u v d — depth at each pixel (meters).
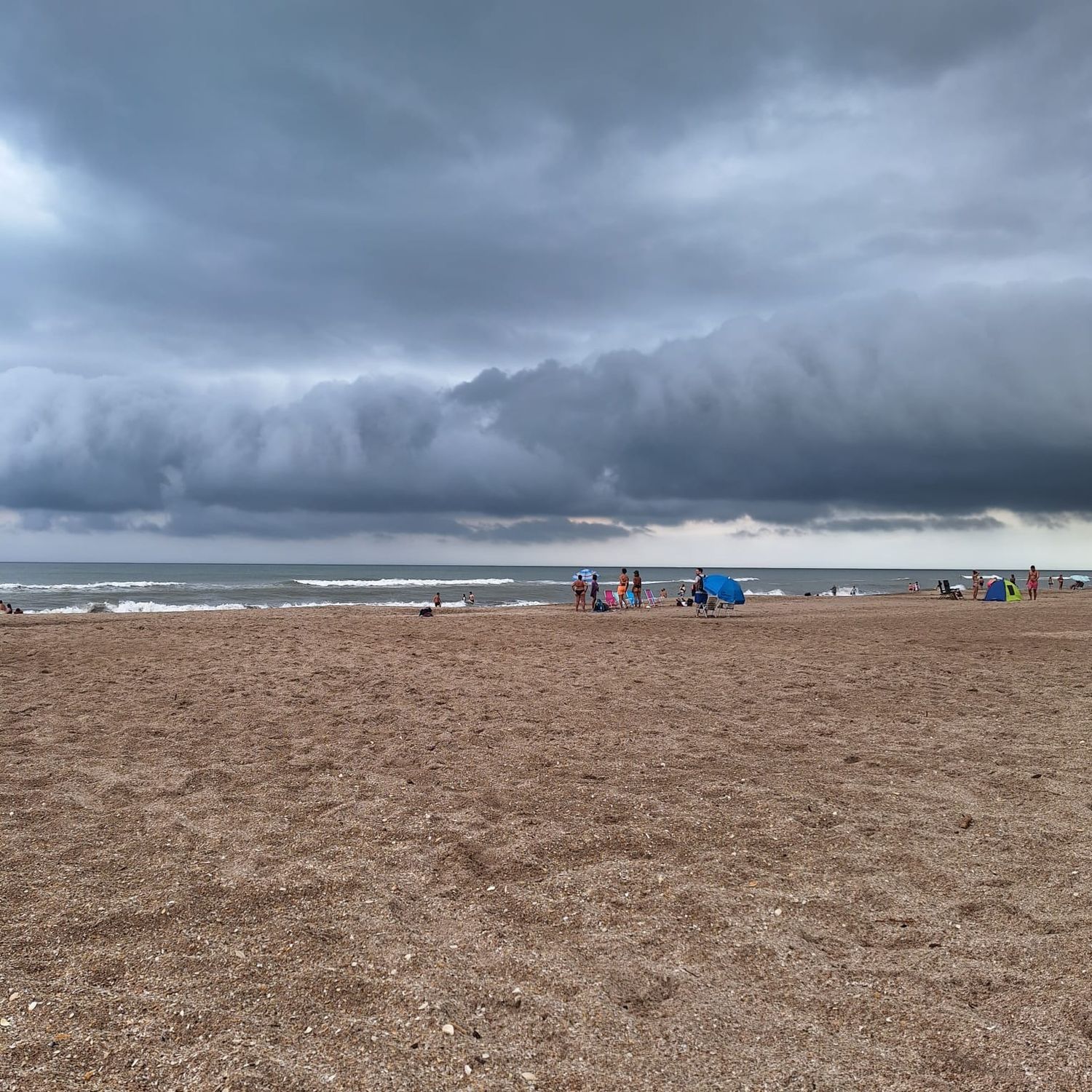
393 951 3.80
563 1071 2.89
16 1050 2.95
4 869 4.81
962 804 6.09
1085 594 49.91
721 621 25.75
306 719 9.11
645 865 4.95
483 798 6.34
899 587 92.81
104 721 8.95
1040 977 3.55
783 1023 3.21
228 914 4.21
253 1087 2.75
